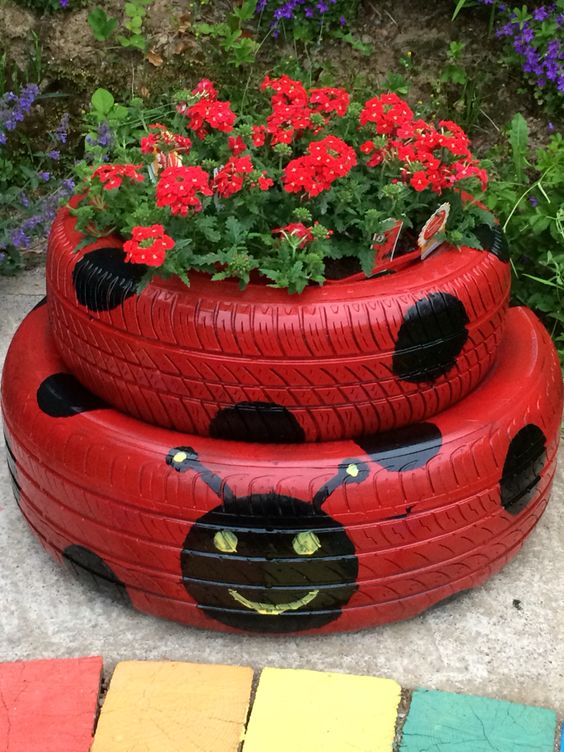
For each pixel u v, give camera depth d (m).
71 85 4.24
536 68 3.85
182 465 2.06
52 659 2.20
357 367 2.04
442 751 2.00
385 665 2.24
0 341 3.49
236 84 4.16
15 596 2.43
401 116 2.49
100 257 2.20
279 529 2.04
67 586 2.46
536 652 2.30
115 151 2.67
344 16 4.04
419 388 2.13
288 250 2.11
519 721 2.07
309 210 2.34
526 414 2.29
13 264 3.82
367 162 2.47
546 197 3.42
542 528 2.70
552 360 2.56
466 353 2.20
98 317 2.14
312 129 2.58
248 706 2.09
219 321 1.99
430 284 2.12
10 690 2.11
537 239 3.48
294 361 2.01
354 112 2.62
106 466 2.12
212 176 2.46
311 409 2.07
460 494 2.14
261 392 2.05
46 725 2.04
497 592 2.46
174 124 2.60
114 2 4.16
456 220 2.43
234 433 2.12
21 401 2.36
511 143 3.65
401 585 2.20
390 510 2.07
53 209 3.83
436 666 2.25
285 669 2.17
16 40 4.20
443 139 2.36
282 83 2.59
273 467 2.04
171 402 2.12
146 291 2.06
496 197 3.48
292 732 2.03
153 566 2.17
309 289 2.06
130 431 2.17
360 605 2.20
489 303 2.24
